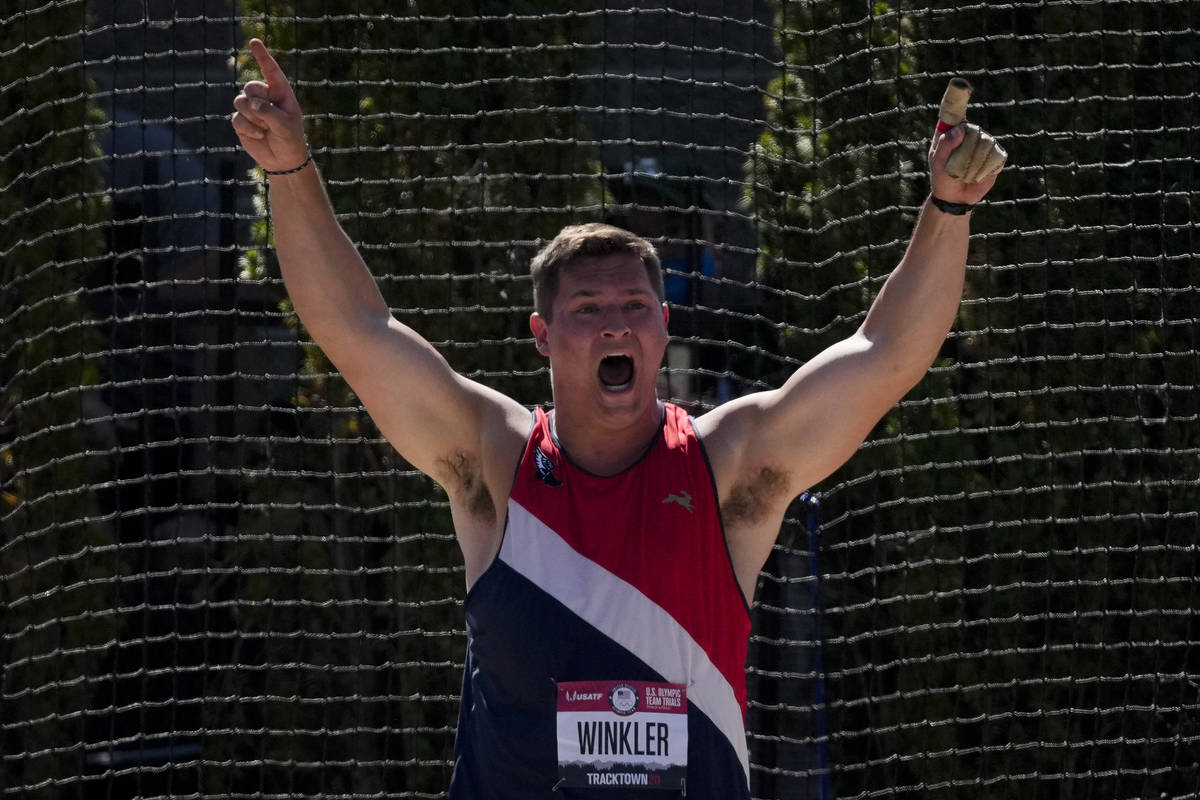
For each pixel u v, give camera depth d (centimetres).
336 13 2602
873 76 2680
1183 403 2678
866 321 1055
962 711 2631
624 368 1057
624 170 2750
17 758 2377
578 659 958
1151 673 2659
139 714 2662
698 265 2698
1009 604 2650
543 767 950
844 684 2602
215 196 2933
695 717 962
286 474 2367
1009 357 2678
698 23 2859
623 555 972
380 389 1055
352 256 1058
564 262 1025
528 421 1048
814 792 2588
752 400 1057
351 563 2598
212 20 2447
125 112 2934
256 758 2597
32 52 2678
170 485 2767
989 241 2670
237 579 2341
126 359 2811
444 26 2633
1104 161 2591
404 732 2519
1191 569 2497
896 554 2641
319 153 2567
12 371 2644
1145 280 2706
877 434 2650
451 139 2514
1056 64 2697
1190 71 2705
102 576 2638
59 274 2667
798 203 2681
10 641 2598
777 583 2602
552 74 2648
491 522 1035
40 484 2612
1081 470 2456
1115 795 2488
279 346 2547
